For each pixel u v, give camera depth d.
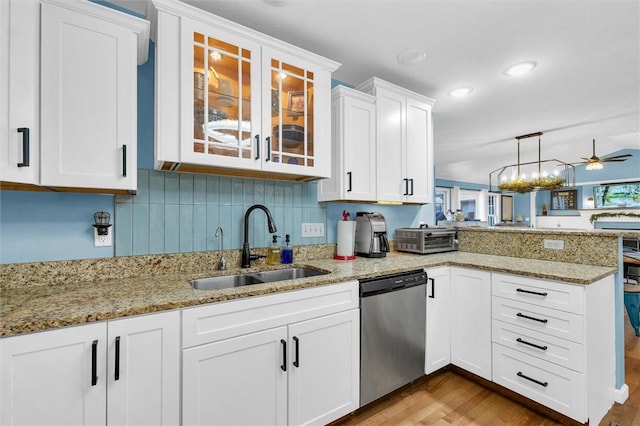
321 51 2.02
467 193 7.63
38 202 1.37
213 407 1.21
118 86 1.29
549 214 8.50
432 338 2.04
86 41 1.23
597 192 7.57
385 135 2.28
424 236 2.48
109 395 1.02
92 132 1.23
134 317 1.07
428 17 1.67
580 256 2.00
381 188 2.25
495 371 1.90
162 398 1.11
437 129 3.84
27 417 0.92
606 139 5.23
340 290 1.59
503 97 2.78
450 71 2.29
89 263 1.46
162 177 1.67
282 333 1.38
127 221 1.56
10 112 1.06
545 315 1.67
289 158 1.76
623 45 1.93
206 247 1.79
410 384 2.05
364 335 1.68
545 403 1.67
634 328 2.92
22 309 1.03
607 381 1.76
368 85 2.28
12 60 1.06
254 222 1.99
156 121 1.38
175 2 1.37
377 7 1.59
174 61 1.40
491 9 1.60
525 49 1.99
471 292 2.04
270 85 1.67
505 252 2.42
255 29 1.78
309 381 1.47
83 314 0.99
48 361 0.94
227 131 1.55
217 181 1.84
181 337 1.14
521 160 6.26
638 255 3.59
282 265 1.95
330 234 2.36
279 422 1.37
